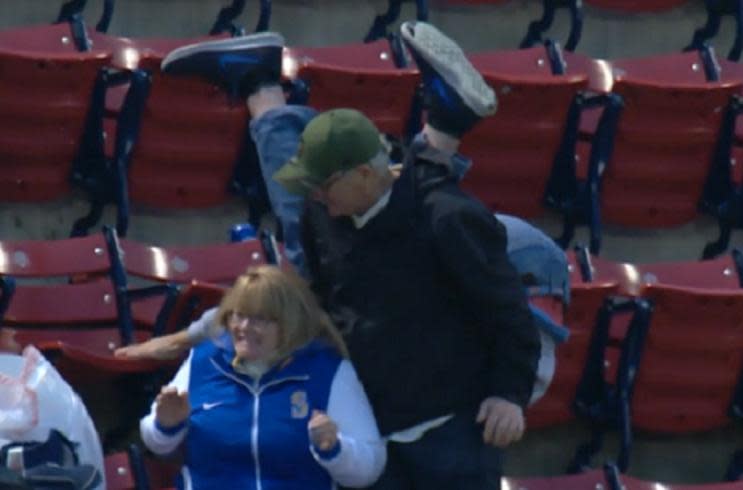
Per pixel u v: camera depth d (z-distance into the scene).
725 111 34.38
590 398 30.86
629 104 33.88
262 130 21.42
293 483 20.22
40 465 20.33
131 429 28.30
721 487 29.84
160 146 32.03
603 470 29.61
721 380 31.19
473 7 38.00
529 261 21.61
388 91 32.56
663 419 31.25
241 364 20.23
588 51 38.81
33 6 35.09
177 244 32.62
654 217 34.75
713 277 32.47
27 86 30.61
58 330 28.80
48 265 28.64
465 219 19.56
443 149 20.47
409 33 20.36
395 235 19.72
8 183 31.11
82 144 31.38
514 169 33.50
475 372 20.02
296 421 20.08
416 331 19.84
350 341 20.03
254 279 20.02
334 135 19.48
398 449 20.17
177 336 20.92
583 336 30.38
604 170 33.94
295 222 21.00
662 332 30.62
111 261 28.84
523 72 35.69
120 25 35.78
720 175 34.78
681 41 39.31
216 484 20.36
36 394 20.97
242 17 36.41
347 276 19.92
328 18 37.09
